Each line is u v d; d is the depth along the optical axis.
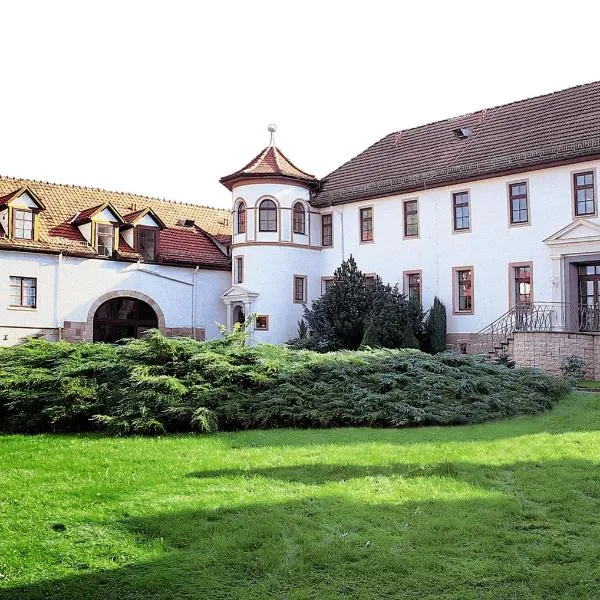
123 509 7.64
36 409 14.12
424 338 29.81
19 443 12.27
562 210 26.91
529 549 6.38
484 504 7.64
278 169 33.72
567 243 26.31
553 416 14.38
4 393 14.12
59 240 31.09
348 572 5.99
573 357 22.81
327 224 35.09
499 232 28.73
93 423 13.79
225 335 16.12
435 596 5.55
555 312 26.66
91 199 35.16
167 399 13.41
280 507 7.61
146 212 33.78
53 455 10.82
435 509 7.49
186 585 5.82
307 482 8.72
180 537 6.81
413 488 8.31
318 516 7.32
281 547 6.49
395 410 13.84
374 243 33.00
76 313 31.14
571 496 7.86
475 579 5.82
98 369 14.59
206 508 7.61
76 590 5.75
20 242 29.42
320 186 35.59
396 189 31.88
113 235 32.56
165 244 35.34
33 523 7.23
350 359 15.80
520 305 28.00
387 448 10.86
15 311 29.30
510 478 8.80
